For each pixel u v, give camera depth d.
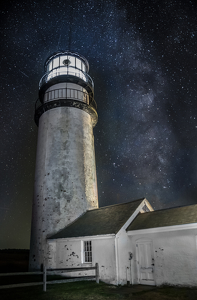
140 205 12.79
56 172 15.59
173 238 9.88
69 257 12.32
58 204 14.75
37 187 15.84
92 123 20.22
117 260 10.29
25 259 24.45
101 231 11.35
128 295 8.02
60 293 8.23
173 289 8.83
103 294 8.16
